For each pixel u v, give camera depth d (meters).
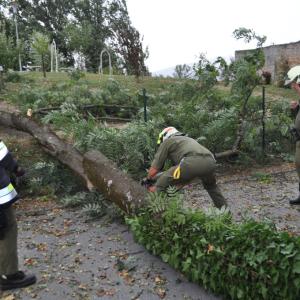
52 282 4.43
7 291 4.27
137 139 7.57
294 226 5.87
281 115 9.81
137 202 5.11
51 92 12.14
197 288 4.25
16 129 8.83
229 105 9.84
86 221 6.09
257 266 3.66
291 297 3.51
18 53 16.67
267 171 8.73
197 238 4.19
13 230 4.23
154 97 11.84
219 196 5.88
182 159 5.47
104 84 14.34
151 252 4.98
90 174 5.98
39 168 7.41
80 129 7.63
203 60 10.04
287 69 18.42
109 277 4.52
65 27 42.50
